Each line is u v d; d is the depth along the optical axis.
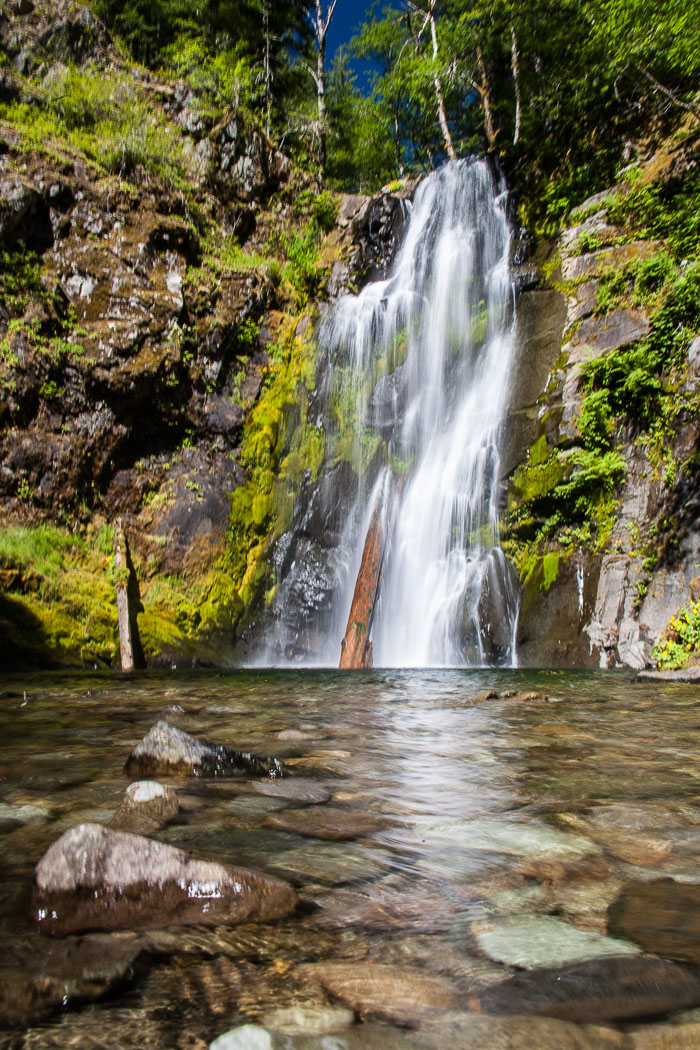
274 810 2.29
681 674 8.05
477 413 14.32
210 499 14.37
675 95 16.16
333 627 13.77
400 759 3.24
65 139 15.65
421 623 13.15
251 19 25.56
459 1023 1.00
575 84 18.20
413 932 1.35
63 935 1.31
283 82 26.86
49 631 11.07
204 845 1.91
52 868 1.45
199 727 4.29
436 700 5.90
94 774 2.82
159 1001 1.07
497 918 1.43
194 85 19.22
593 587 11.48
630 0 16.72
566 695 6.37
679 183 13.55
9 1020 1.01
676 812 2.29
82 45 17.98
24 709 5.31
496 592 12.48
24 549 11.90
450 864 1.78
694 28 15.83
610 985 1.12
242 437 15.19
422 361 15.81
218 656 13.12
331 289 18.52
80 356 13.38
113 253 14.55
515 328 14.76
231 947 1.27
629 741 3.77
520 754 3.38
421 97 26.27
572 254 14.52
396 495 14.54
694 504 10.71
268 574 14.38
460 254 17.03
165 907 1.43
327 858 1.81
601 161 16.38
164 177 16.55
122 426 13.80
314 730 4.16
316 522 14.79
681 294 11.87
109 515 13.65
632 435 11.95
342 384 16.20
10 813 2.20
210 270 16.06
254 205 18.72
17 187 13.42
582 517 12.12
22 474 12.63
